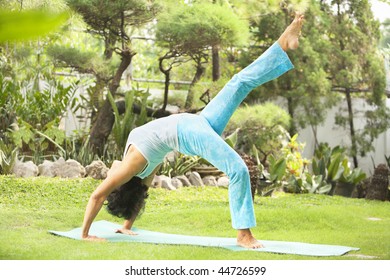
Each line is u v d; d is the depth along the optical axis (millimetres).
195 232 7039
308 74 13742
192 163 11156
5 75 11711
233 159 5676
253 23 14188
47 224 6816
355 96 15188
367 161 14883
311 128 14633
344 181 12555
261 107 11984
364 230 7496
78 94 13359
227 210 7977
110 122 11539
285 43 5812
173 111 12609
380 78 14383
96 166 9680
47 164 9844
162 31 10914
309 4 14211
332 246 6051
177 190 9930
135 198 6234
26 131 10375
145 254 5195
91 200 5879
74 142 11430
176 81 14820
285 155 12078
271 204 9406
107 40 12180
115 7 10297
